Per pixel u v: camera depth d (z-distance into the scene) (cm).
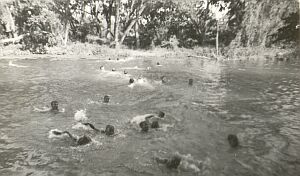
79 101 1529
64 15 4088
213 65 3212
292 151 974
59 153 934
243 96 1725
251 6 4669
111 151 954
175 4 4472
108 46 4447
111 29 4866
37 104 1457
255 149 984
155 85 1966
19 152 935
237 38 4659
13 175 798
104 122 1226
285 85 2088
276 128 1191
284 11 4691
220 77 2395
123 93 1717
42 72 2395
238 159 910
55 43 3991
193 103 1542
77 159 895
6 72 2370
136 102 1534
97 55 3797
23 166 848
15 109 1373
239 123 1242
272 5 4653
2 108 1386
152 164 870
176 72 2605
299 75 2559
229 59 3881
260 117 1327
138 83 1977
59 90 1761
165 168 845
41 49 3747
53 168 839
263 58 4000
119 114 1333
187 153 948
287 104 1558
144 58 3712
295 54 4184
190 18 4928
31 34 3862
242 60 3800
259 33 4638
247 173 828
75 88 1820
